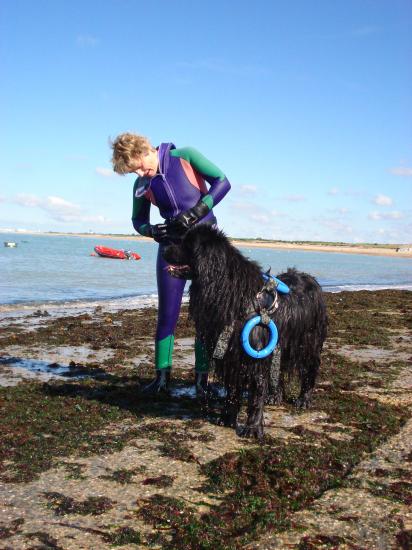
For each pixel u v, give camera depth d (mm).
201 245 4105
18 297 17297
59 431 4434
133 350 8508
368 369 6957
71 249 68938
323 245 151875
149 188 5086
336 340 9445
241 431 4402
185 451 3990
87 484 3438
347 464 3789
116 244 117000
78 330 10375
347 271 43406
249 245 128000
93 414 4934
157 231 4969
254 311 4246
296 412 5047
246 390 4395
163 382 5699
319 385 6082
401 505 3178
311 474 3588
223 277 4109
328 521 2982
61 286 21656
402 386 6086
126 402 5398
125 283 24250
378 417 4840
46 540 2771
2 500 3205
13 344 8992
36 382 6285
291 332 4605
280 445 4160
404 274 42062
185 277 4250
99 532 2861
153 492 3336
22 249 63281
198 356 5395
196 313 4227
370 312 13914
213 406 5262
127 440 4238
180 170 5035
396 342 9320
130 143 4891
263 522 2951
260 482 3459
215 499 3266
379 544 2754
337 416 4891
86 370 7055
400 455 3959
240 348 4230
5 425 4574
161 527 2928
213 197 4883
